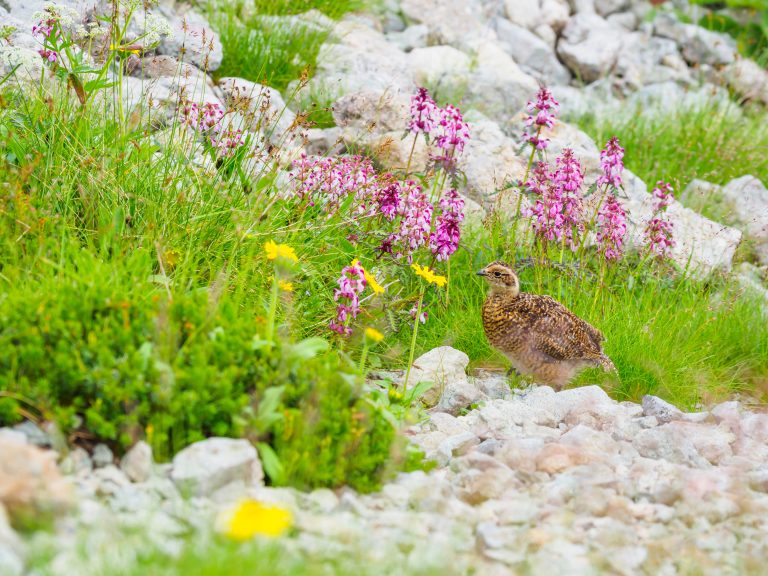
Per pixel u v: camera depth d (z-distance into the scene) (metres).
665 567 7.12
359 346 11.38
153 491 7.15
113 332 8.02
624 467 9.06
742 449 10.00
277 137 14.59
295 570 6.16
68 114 11.34
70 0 14.36
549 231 13.05
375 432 8.45
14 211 9.74
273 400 7.86
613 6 23.73
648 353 12.01
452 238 12.20
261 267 10.75
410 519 7.34
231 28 16.89
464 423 10.12
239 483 7.39
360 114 15.69
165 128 12.70
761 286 15.31
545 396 10.76
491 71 18.88
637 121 19.47
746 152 19.08
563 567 6.82
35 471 6.44
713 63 23.19
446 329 12.39
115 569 5.86
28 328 7.79
